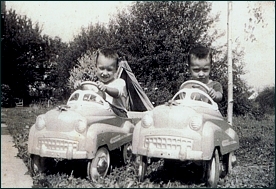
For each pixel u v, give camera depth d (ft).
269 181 14.51
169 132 12.89
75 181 14.10
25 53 27.37
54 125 14.11
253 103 23.06
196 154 12.62
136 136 13.57
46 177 14.61
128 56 22.24
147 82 21.91
